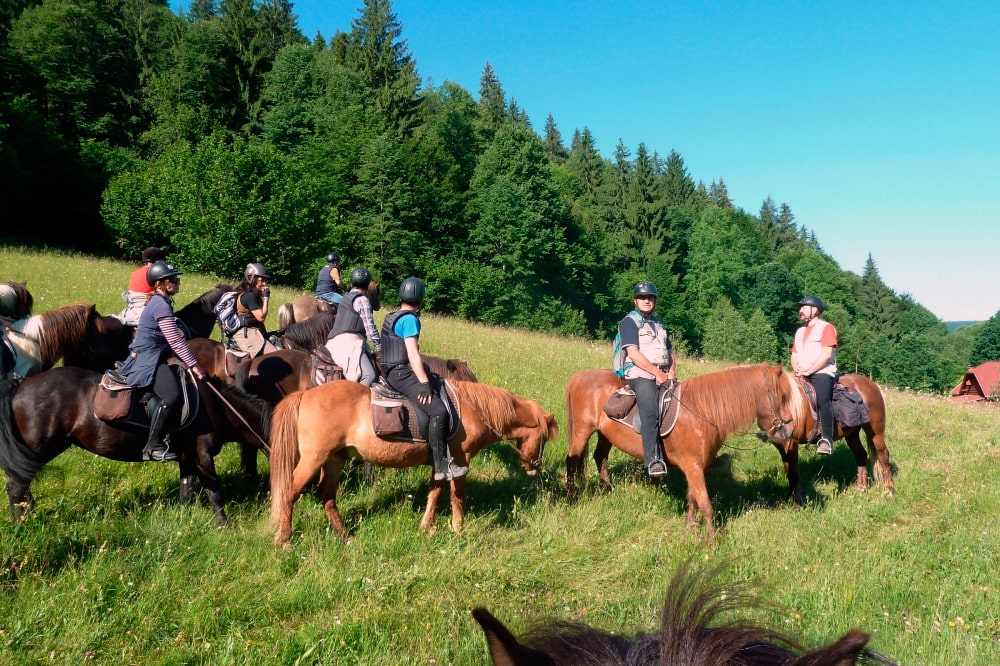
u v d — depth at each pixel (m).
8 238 37.91
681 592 1.71
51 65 49.69
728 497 8.19
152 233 38.34
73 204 42.91
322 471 6.29
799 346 8.17
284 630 4.56
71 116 50.22
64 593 4.60
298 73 58.25
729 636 1.52
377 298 7.28
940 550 6.73
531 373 13.40
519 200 52.56
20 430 5.51
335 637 4.37
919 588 5.74
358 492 7.42
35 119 42.66
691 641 1.51
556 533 6.64
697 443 6.62
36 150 41.66
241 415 6.36
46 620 4.33
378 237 44.97
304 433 5.87
